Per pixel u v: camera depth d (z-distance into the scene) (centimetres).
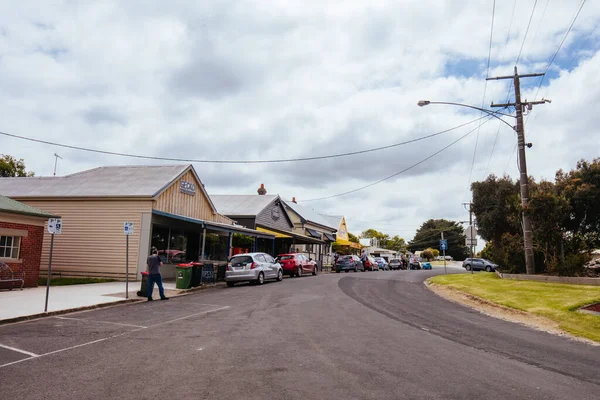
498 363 711
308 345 809
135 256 2095
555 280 1841
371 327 1018
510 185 3994
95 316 1159
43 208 2236
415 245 11188
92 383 569
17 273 1712
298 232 4309
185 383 570
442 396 532
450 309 1412
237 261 2150
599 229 2328
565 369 690
